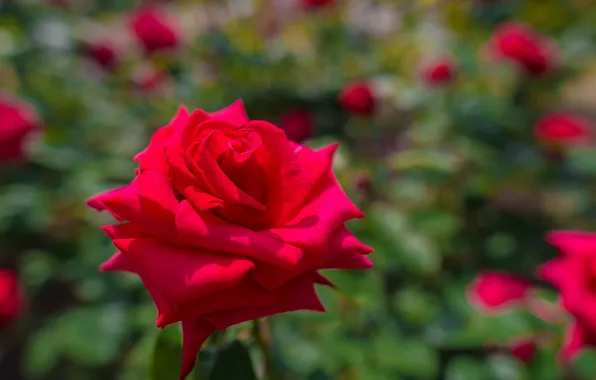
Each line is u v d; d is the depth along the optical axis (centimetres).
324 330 102
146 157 46
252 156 46
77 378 150
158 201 44
